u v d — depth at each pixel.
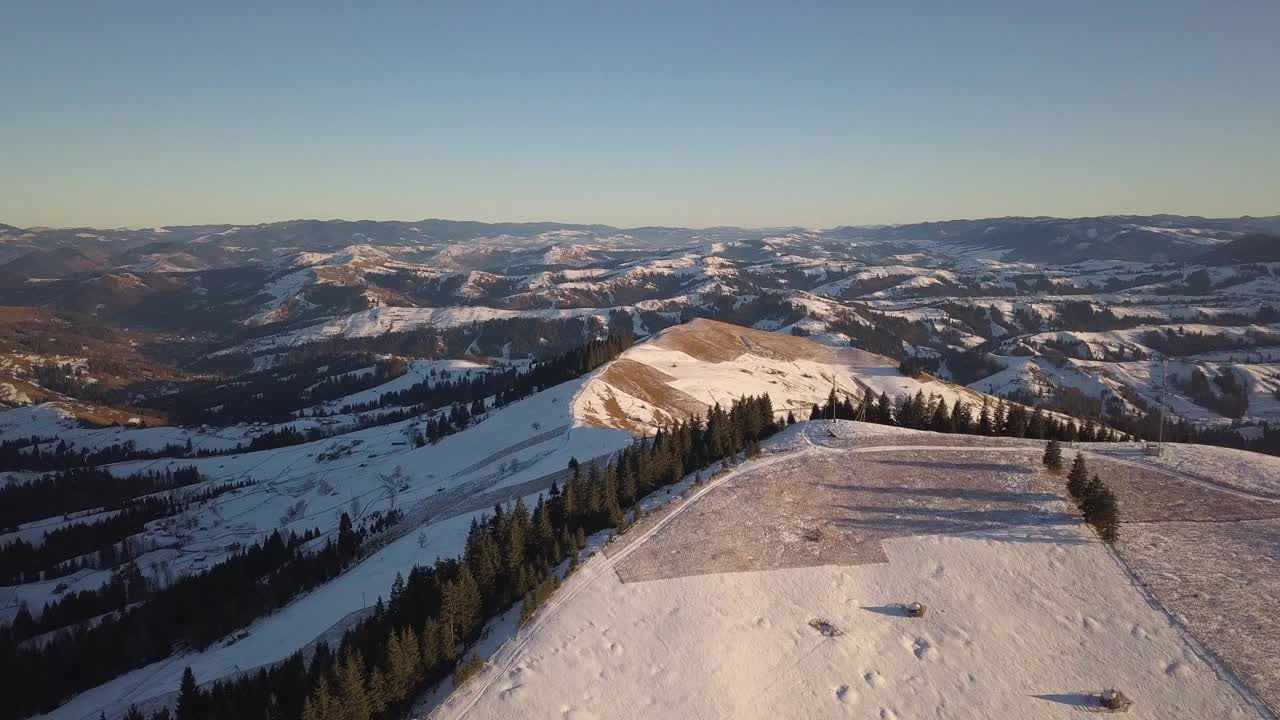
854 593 75.25
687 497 95.62
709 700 62.34
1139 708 61.06
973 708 61.56
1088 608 72.31
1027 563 79.19
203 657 94.69
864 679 64.50
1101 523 83.19
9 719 87.75
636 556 81.94
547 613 73.25
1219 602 72.12
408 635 66.44
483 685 64.62
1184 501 91.06
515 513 87.81
